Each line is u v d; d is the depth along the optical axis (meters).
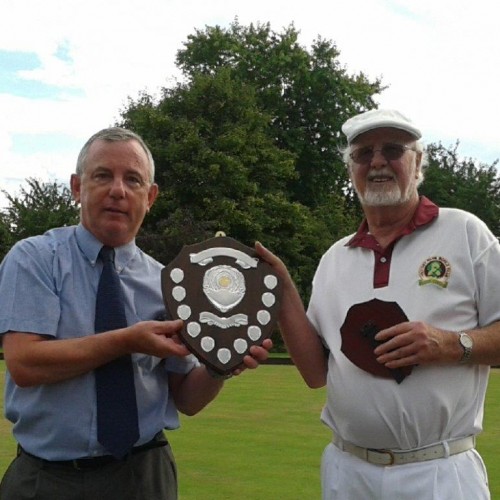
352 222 36.97
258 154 32.25
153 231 29.58
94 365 3.30
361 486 3.66
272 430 9.41
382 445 3.61
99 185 3.52
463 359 3.45
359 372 3.62
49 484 3.38
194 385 3.73
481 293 3.60
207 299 3.49
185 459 7.72
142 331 3.28
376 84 40.22
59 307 3.44
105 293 3.50
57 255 3.53
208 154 29.88
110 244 3.58
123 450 3.35
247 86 34.38
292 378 16.33
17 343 3.34
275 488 6.60
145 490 3.47
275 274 3.62
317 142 38.56
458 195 42.53
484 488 3.57
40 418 3.40
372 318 3.62
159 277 3.76
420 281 3.62
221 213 29.48
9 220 33.56
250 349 3.46
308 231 32.16
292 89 37.88
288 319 3.88
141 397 3.52
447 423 3.52
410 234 3.73
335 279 3.90
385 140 3.79
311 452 8.09
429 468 3.52
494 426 10.00
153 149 30.31
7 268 3.47
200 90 32.41
